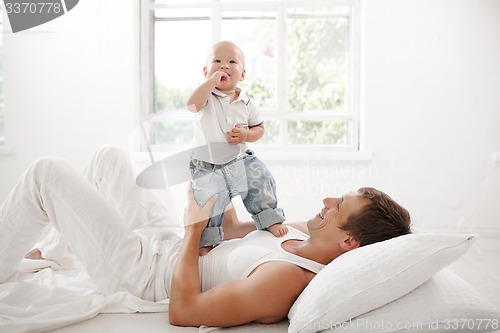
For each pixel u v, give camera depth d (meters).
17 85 3.69
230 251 1.57
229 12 3.76
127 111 3.68
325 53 3.78
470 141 3.60
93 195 1.59
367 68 3.61
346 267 1.32
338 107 3.81
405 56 3.59
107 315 1.50
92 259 1.59
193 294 1.39
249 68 3.79
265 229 1.69
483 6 3.55
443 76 3.59
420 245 1.30
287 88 3.77
